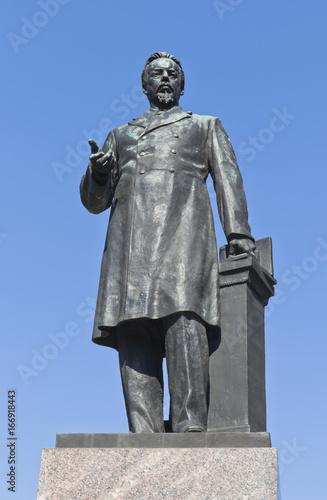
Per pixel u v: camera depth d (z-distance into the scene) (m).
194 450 7.20
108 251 8.80
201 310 8.30
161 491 7.05
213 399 8.22
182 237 8.52
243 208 8.82
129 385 8.42
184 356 8.10
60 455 7.34
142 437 7.41
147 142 9.05
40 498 7.14
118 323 8.38
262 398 8.50
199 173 9.00
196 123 9.23
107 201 9.22
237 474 7.03
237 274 8.52
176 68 9.60
